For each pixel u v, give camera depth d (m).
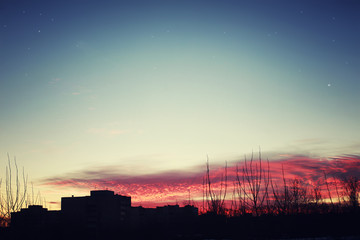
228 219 35.19
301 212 34.94
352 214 33.94
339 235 29.16
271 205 35.31
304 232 30.95
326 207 36.91
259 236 31.09
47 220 37.81
